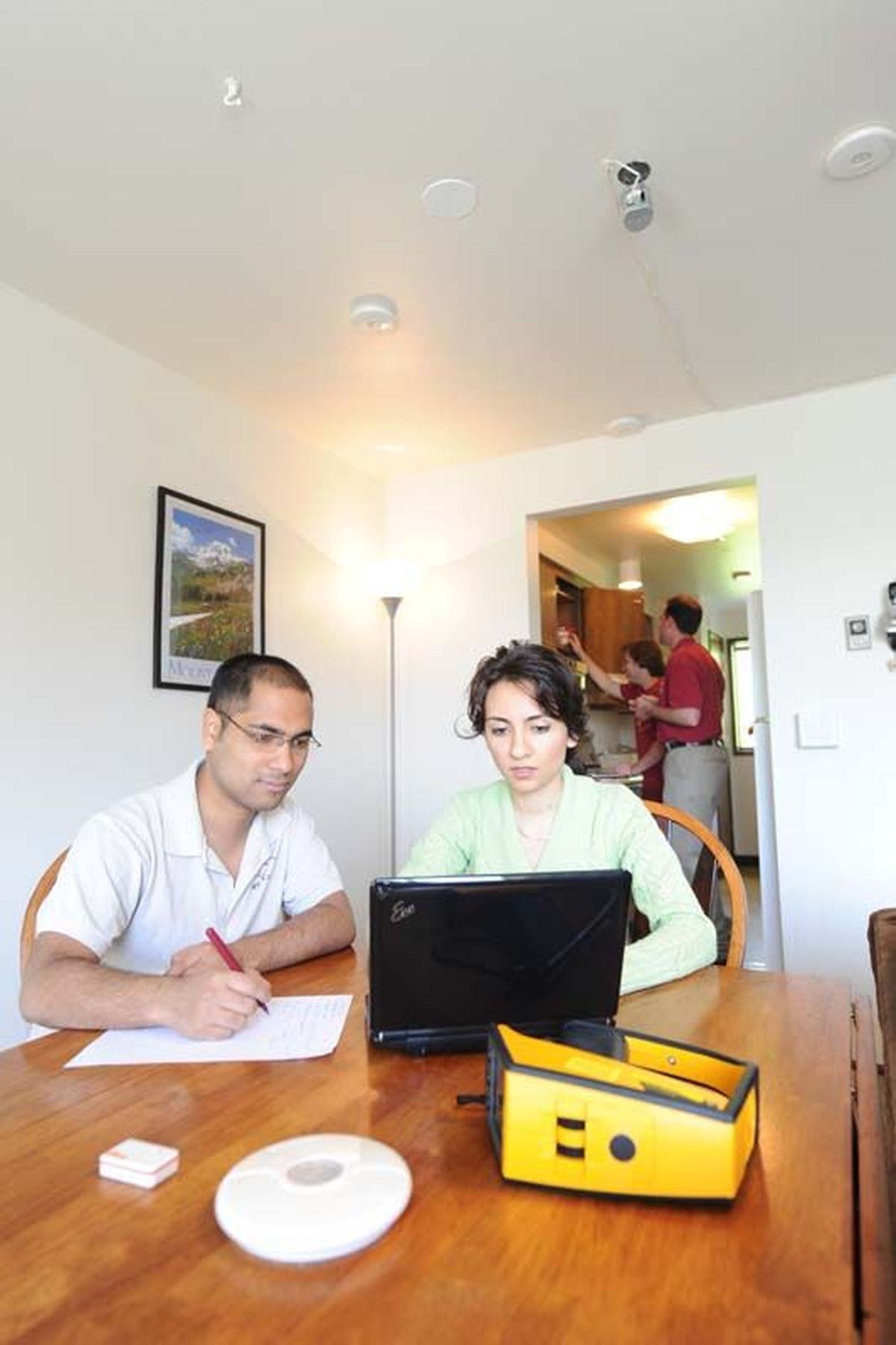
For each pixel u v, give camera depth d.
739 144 1.64
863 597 2.71
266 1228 0.52
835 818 2.70
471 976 0.85
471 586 3.46
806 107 1.55
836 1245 0.52
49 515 2.15
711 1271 0.50
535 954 0.85
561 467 3.28
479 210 1.82
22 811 2.03
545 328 2.35
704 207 1.83
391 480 3.66
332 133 1.58
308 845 1.47
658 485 3.07
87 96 1.48
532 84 1.48
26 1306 0.47
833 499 2.77
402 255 1.99
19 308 2.12
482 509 3.45
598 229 1.91
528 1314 0.46
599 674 4.20
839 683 2.72
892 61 1.45
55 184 1.71
